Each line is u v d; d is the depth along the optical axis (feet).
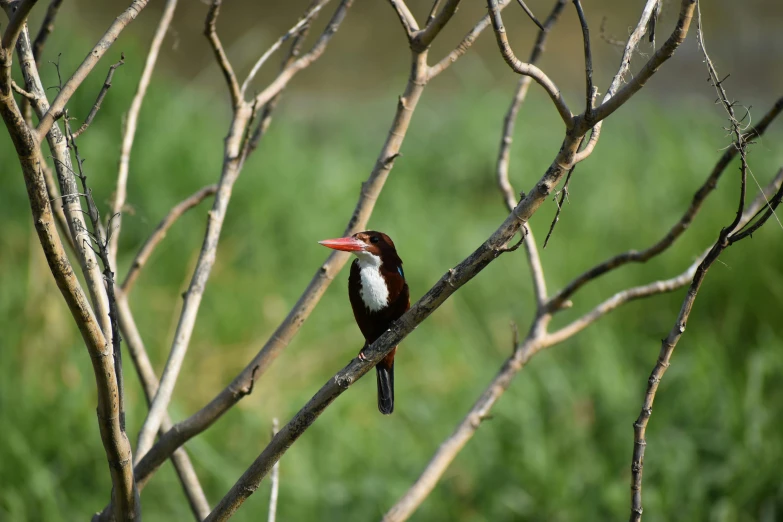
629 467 28.94
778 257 36.27
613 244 43.14
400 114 15.75
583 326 17.85
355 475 30.40
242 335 37.42
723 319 36.91
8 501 27.04
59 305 33.63
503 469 29.09
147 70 17.60
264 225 44.04
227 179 16.43
